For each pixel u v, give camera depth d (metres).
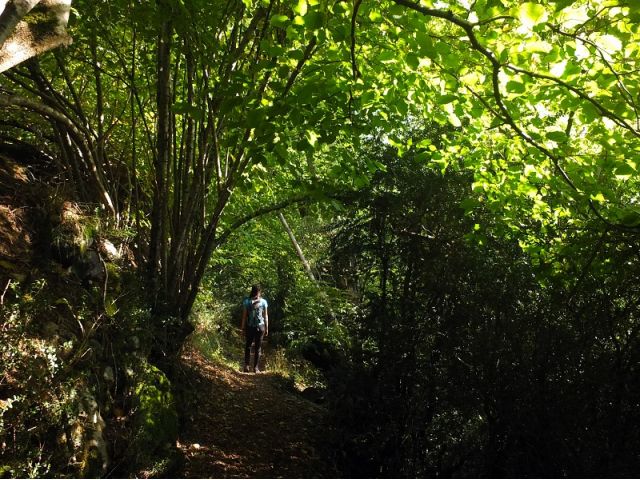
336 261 6.59
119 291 4.62
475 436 4.81
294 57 4.11
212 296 13.37
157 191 5.81
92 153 5.50
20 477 2.61
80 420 3.29
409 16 3.92
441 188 5.78
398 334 5.30
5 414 2.73
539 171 5.09
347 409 5.43
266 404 7.07
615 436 3.83
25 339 3.07
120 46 6.29
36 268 3.82
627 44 4.10
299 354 12.04
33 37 2.95
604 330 4.30
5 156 4.96
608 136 4.41
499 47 4.35
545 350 4.29
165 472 4.05
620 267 4.48
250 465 4.96
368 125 5.11
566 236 5.55
